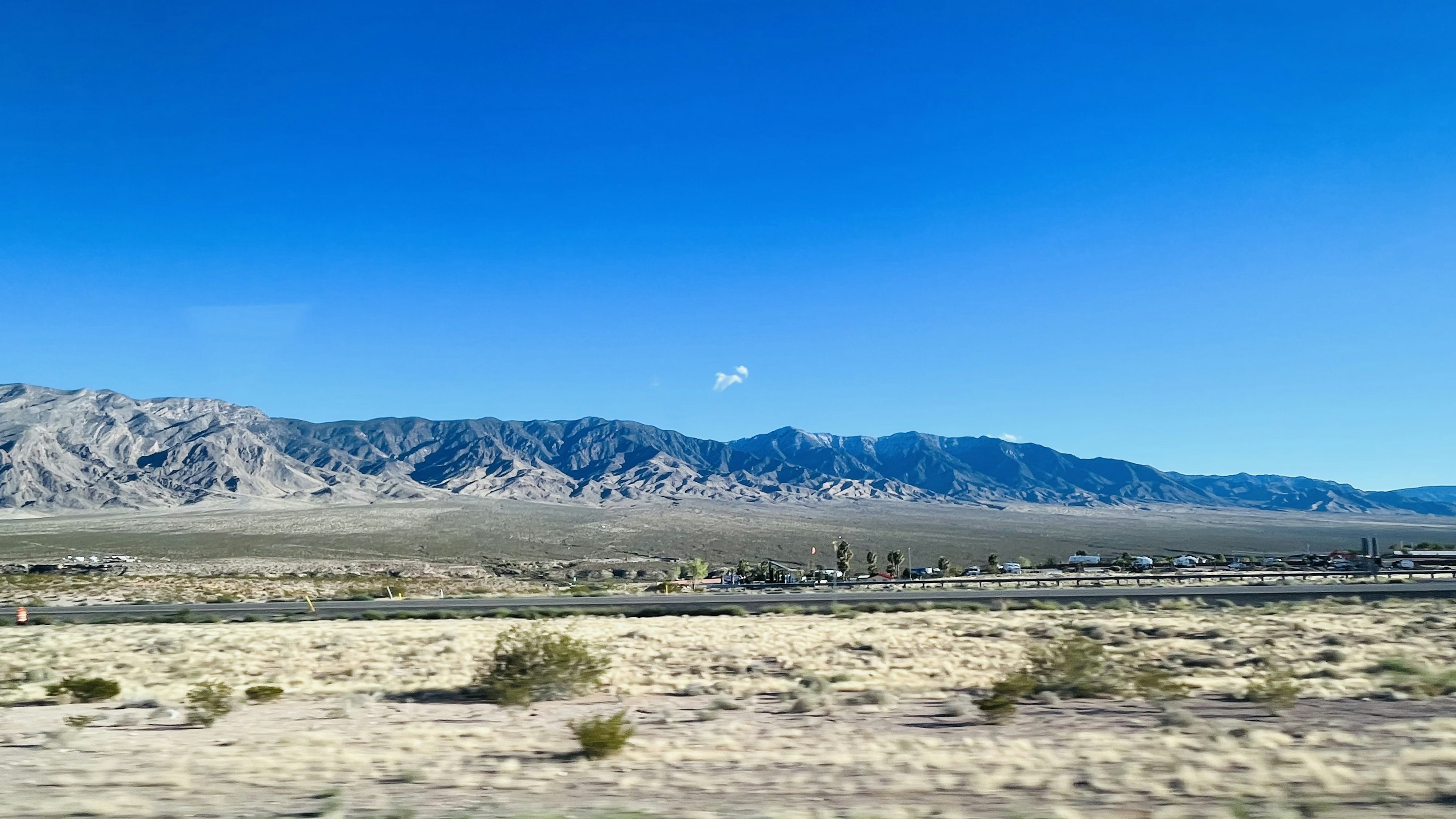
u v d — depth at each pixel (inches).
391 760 556.1
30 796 464.4
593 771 522.0
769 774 505.4
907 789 462.9
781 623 1557.6
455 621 1704.0
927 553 7007.9
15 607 2235.5
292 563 5251.0
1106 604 1777.8
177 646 1295.5
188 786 487.5
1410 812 399.2
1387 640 1154.7
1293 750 536.1
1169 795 438.0
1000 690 801.6
